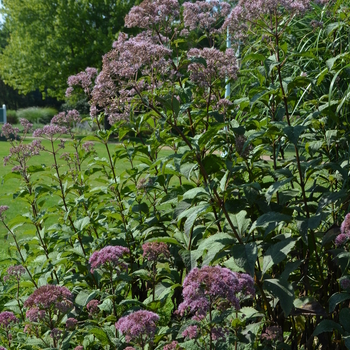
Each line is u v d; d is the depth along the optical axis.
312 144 3.09
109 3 32.31
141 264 3.91
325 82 3.61
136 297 3.92
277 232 3.29
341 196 2.74
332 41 3.51
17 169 3.95
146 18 3.34
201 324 2.36
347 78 3.50
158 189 3.82
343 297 2.59
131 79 3.15
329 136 3.06
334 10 3.39
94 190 3.83
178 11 3.46
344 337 2.54
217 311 2.47
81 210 4.31
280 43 3.19
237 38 3.58
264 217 2.68
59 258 3.71
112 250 2.98
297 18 3.96
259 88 3.12
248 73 4.05
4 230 7.67
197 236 3.40
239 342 2.62
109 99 3.19
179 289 3.53
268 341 2.81
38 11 34.50
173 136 3.20
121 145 3.92
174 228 3.72
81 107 41.75
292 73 3.93
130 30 31.83
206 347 2.42
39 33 34.38
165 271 3.37
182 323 2.90
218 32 3.78
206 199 3.00
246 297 2.51
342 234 2.57
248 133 3.16
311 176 3.36
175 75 3.39
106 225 4.01
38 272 3.69
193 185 3.53
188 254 2.88
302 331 3.18
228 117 3.54
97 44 31.16
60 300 2.82
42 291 2.76
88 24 32.69
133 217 3.94
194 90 3.61
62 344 2.82
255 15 3.06
